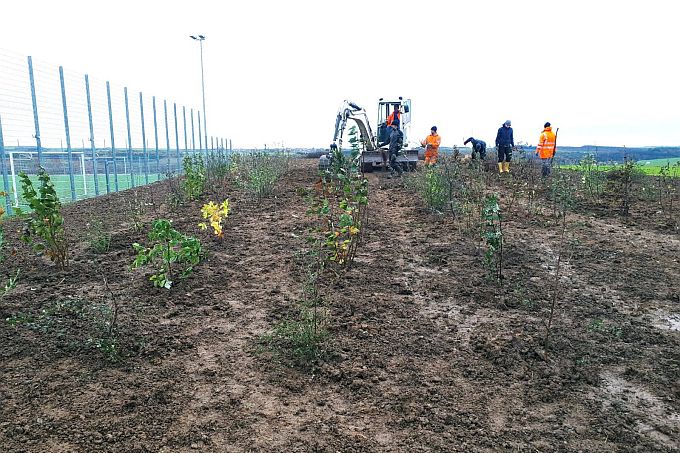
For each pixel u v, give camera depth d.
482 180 11.46
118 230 8.14
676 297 5.20
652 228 8.18
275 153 19.64
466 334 4.36
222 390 3.40
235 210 9.84
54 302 4.81
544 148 13.21
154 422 3.01
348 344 4.10
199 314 4.68
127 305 4.80
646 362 3.90
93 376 3.50
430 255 6.65
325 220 7.91
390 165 14.83
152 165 20.02
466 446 2.87
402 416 3.15
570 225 8.34
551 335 4.31
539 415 3.20
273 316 4.64
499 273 5.63
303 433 2.95
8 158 12.32
